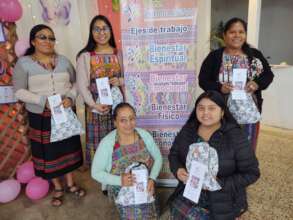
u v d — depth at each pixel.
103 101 2.04
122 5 1.94
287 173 2.53
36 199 2.27
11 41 2.25
